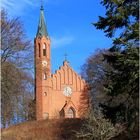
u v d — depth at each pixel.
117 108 26.12
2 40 43.22
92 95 85.19
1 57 43.09
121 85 24.11
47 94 92.62
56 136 51.50
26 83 45.78
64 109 92.31
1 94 42.53
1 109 43.44
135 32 22.72
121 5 24.39
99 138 38.75
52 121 55.84
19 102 46.28
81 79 94.06
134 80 22.83
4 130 51.38
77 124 53.62
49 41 95.81
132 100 25.30
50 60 94.25
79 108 92.81
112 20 24.66
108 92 24.53
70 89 94.50
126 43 22.86
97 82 80.44
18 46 44.25
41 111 91.19
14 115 47.50
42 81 92.69
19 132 51.81
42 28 97.31
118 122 26.89
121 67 23.33
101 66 78.06
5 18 44.41
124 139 35.44
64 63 95.81
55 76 94.88
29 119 57.50
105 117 26.44
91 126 39.62
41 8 99.50
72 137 50.25
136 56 21.92
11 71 43.16
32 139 50.94
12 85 43.25
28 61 45.28
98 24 25.38
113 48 24.69
